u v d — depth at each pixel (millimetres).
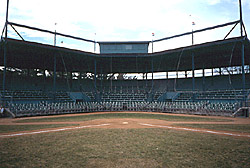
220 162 7285
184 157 7863
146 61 43594
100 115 26906
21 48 31266
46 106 29312
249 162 7277
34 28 33375
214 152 8547
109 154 8266
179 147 9383
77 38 40906
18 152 8586
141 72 54250
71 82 49906
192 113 28672
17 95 33969
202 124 17688
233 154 8258
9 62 39781
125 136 12031
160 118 22969
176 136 12047
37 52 34000
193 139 11156
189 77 50469
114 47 44906
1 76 41062
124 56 38344
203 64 43750
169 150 8867
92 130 14359
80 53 35844
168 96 44094
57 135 12383
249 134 12711
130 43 44812
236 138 11445
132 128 15383
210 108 27953
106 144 9961
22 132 13516
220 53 35781
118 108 35688
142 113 30219
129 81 55250
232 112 25500
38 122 19297
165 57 39375
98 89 51938
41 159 7633
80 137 11734
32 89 42781
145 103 36781
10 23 28875
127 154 8266
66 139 11164
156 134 12711
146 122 19219
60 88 47531
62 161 7398
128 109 36062
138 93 46188
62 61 41531
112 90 51375
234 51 34281
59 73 50125
